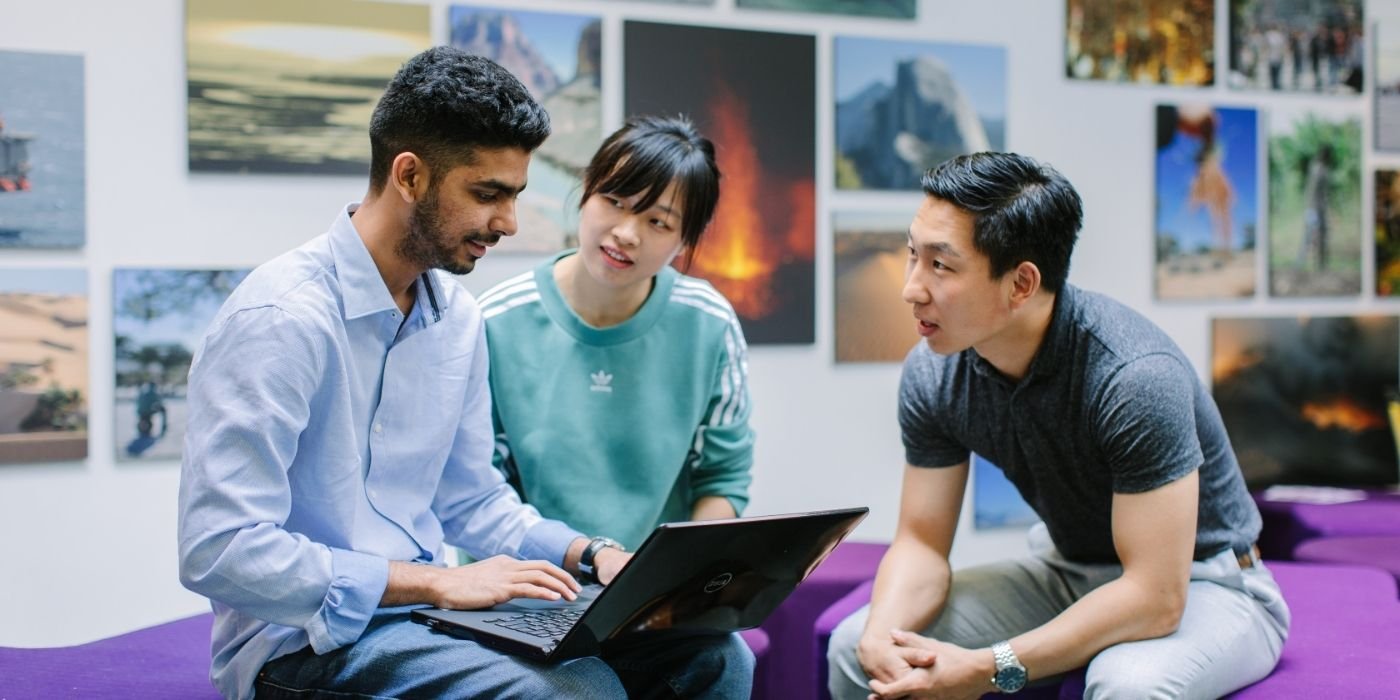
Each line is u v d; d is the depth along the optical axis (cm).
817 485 338
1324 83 382
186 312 285
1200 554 209
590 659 162
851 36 335
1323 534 324
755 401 331
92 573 282
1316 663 209
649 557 151
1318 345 382
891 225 340
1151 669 185
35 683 190
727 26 323
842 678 212
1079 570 220
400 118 160
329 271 167
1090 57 359
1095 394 194
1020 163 191
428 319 180
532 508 202
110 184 280
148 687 189
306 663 163
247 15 287
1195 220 370
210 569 151
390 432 176
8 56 271
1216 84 373
